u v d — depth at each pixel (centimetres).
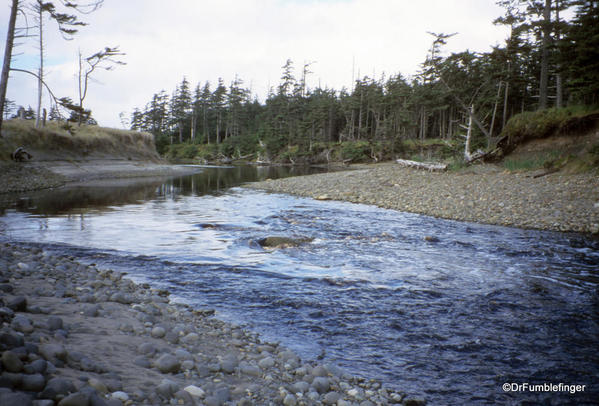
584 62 2461
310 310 611
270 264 873
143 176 4156
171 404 274
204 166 6788
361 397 365
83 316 448
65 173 3422
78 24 1959
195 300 643
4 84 1930
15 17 1931
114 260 876
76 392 235
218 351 424
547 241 1164
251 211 1736
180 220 1455
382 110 8369
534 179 2052
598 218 1403
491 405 379
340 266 871
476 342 514
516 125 2769
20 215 1482
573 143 2434
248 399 321
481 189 2034
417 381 417
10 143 3353
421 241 1152
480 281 779
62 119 1916
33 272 637
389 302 653
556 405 382
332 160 7788
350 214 1681
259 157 8306
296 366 415
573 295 704
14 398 200
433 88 4178
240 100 10512
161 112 11325
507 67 3812
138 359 342
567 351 494
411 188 2350
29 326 344
